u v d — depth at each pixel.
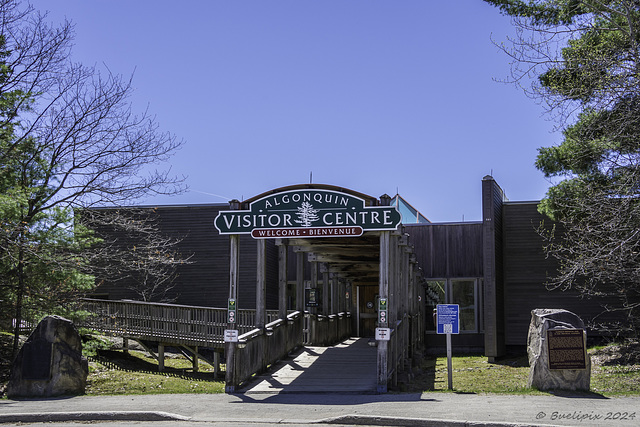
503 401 11.10
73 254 17.53
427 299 26.66
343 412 10.37
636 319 19.58
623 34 14.23
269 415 10.48
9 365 17.20
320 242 17.50
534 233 24.53
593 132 14.94
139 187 18.61
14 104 17.77
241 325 21.14
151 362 21.25
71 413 10.62
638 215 13.50
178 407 11.33
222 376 19.80
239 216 14.08
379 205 13.75
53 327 13.79
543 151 18.47
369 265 22.73
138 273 26.23
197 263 26.58
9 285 17.00
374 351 18.39
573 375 12.38
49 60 18.19
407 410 10.27
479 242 26.52
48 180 18.28
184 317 20.02
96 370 18.20
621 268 14.15
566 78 14.77
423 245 27.05
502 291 24.23
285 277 17.62
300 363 16.58
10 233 15.98
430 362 22.86
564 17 16.27
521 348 24.23
